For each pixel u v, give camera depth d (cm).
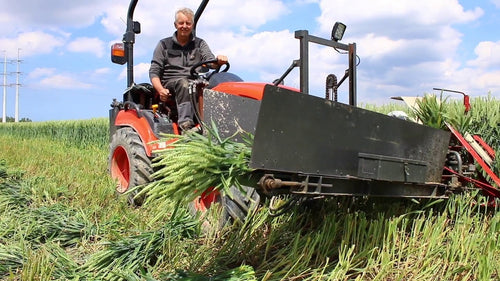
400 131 321
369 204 389
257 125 244
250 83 422
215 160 250
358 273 301
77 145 1582
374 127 301
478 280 293
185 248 340
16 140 1802
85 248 368
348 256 300
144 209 454
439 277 305
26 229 383
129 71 566
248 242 337
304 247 313
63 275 303
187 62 496
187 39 499
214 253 337
